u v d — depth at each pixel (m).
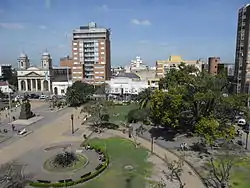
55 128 68.06
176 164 42.72
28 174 39.59
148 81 130.50
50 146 53.16
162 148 51.09
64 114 87.38
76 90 105.25
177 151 49.06
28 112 80.06
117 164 43.44
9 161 44.75
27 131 64.38
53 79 164.62
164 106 50.22
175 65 161.88
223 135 44.91
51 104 107.75
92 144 53.78
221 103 50.41
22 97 129.00
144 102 75.44
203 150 49.09
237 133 57.88
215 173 37.25
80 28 160.00
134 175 39.16
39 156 47.31
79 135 61.44
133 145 53.47
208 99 49.88
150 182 36.78
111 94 130.62
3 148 51.62
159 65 163.50
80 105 104.62
